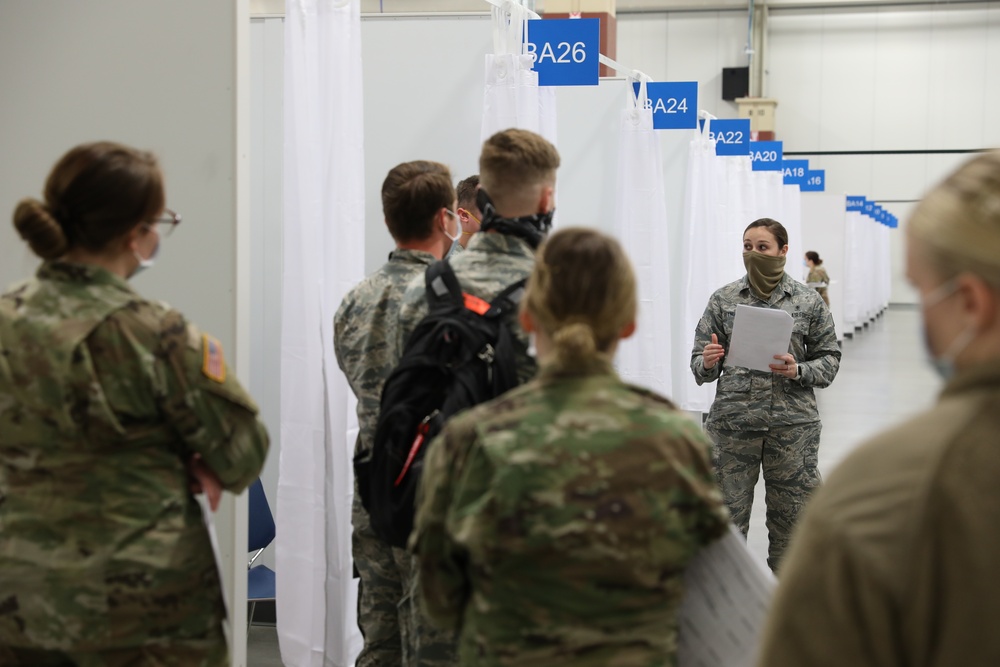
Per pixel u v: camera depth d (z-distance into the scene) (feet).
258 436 5.54
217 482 5.60
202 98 8.50
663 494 4.49
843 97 67.26
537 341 4.98
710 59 65.05
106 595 5.02
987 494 2.89
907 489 2.98
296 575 10.39
